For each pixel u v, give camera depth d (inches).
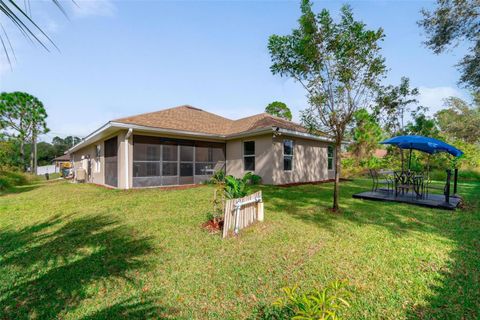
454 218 227.8
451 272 124.6
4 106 1070.4
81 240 172.6
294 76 247.4
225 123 658.8
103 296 108.4
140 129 421.1
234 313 97.0
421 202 288.5
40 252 153.3
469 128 788.6
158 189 419.2
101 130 437.7
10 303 104.3
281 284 115.8
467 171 638.5
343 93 236.4
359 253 148.7
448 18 338.3
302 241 168.6
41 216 241.1
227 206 178.4
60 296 108.6
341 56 225.3
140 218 226.5
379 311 96.7
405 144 355.9
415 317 93.1
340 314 94.9
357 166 789.2
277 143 485.1
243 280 119.6
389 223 211.5
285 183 499.8
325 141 597.6
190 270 129.6
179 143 499.5
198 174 526.3
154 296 108.1
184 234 182.9
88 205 287.4
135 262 138.3
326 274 124.3
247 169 529.3
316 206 281.0
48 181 836.0
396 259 139.9
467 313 94.5
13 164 871.1
